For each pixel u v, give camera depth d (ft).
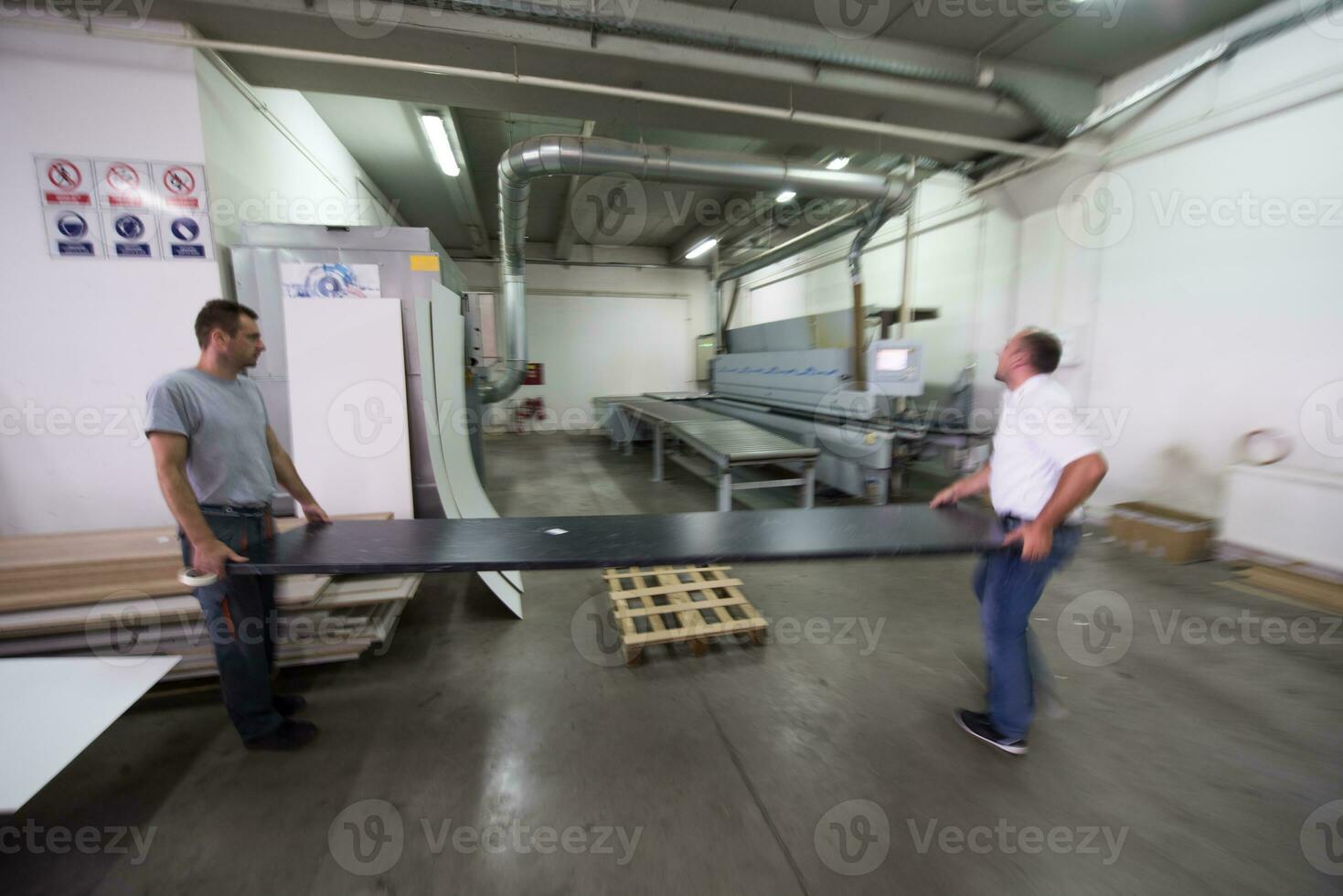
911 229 18.65
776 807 4.88
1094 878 4.19
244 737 5.37
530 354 31.07
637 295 32.30
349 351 8.66
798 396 16.85
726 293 32.37
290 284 8.76
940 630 8.21
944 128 12.78
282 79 9.93
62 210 8.01
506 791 5.04
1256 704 6.30
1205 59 9.96
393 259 9.20
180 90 8.23
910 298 19.31
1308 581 8.84
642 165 13.41
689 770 5.32
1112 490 12.73
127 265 8.31
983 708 6.31
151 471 8.81
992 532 5.48
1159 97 11.26
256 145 10.16
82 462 8.54
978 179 15.75
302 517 8.61
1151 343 11.77
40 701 5.00
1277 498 9.42
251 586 5.23
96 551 7.22
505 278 20.16
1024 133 13.32
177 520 4.50
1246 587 9.31
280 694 6.41
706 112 11.76
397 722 5.99
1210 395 10.78
